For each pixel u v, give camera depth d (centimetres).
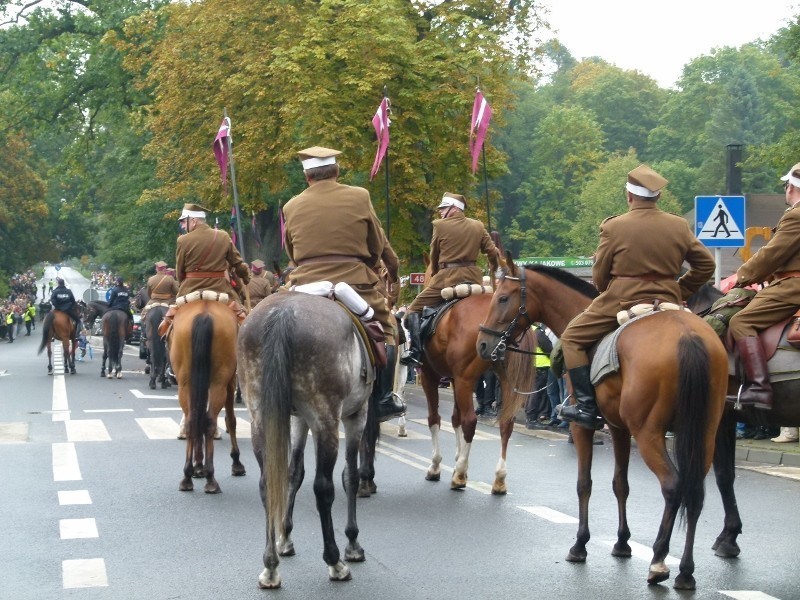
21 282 9706
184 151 3472
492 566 848
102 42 3878
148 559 864
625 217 840
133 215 4869
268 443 725
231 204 3269
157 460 1380
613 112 9475
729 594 768
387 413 1080
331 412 765
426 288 1242
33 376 2931
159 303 2508
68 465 1334
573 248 7719
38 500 1106
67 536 944
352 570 834
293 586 787
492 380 1992
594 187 7362
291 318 752
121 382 2719
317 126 2848
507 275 1023
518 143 8688
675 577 814
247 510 1059
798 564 859
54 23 4591
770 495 1175
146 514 1038
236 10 3164
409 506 1098
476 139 2050
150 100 4431
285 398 729
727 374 770
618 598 757
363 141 2905
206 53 3266
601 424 852
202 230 1220
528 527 995
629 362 775
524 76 3192
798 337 803
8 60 4603
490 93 3012
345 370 772
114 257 5831
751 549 913
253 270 2308
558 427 1808
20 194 7581
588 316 843
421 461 1422
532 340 1152
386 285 1263
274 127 3034
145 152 3638
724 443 887
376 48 2875
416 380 2855
